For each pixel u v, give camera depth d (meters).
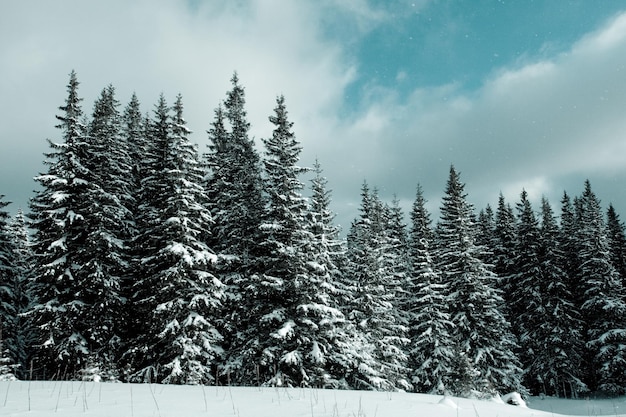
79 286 21.44
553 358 38.44
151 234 22.64
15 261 28.91
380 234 35.34
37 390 10.00
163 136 25.34
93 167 24.22
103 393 9.82
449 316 32.34
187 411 8.22
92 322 21.06
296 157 24.55
